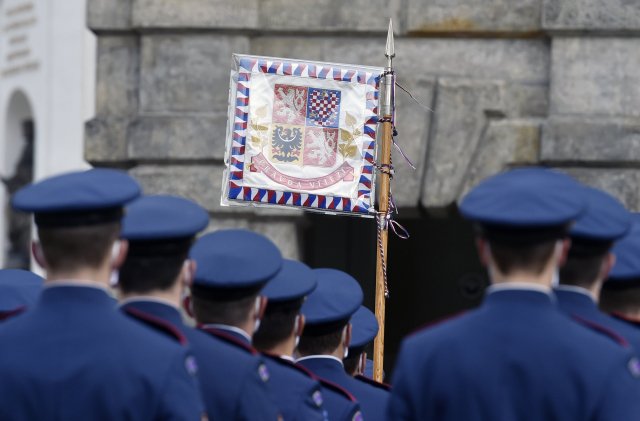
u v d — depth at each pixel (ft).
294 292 24.40
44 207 17.83
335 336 26.45
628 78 51.24
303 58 52.54
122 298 20.04
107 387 17.42
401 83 51.85
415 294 66.85
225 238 22.58
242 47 52.39
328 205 38.32
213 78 52.42
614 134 50.90
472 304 66.85
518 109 51.67
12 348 17.69
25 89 85.05
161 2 52.29
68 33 81.87
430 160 51.67
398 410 17.89
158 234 19.69
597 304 21.29
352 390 26.73
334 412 25.31
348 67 38.60
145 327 18.29
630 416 17.20
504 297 17.83
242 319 22.25
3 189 88.58
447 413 17.57
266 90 38.40
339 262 63.77
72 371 17.49
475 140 51.60
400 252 66.54
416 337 18.10
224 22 52.19
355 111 38.58
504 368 17.44
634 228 23.04
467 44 52.11
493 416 17.37
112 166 53.42
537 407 17.34
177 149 52.19
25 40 85.25
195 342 21.04
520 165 51.65
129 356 17.61
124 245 18.60
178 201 20.62
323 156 38.42
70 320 17.81
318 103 38.52
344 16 52.08
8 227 88.33
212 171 52.29
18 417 17.44
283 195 38.29
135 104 53.11
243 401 20.89
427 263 66.90
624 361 17.44
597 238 19.71
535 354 17.44
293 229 52.42
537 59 51.98
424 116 51.70
